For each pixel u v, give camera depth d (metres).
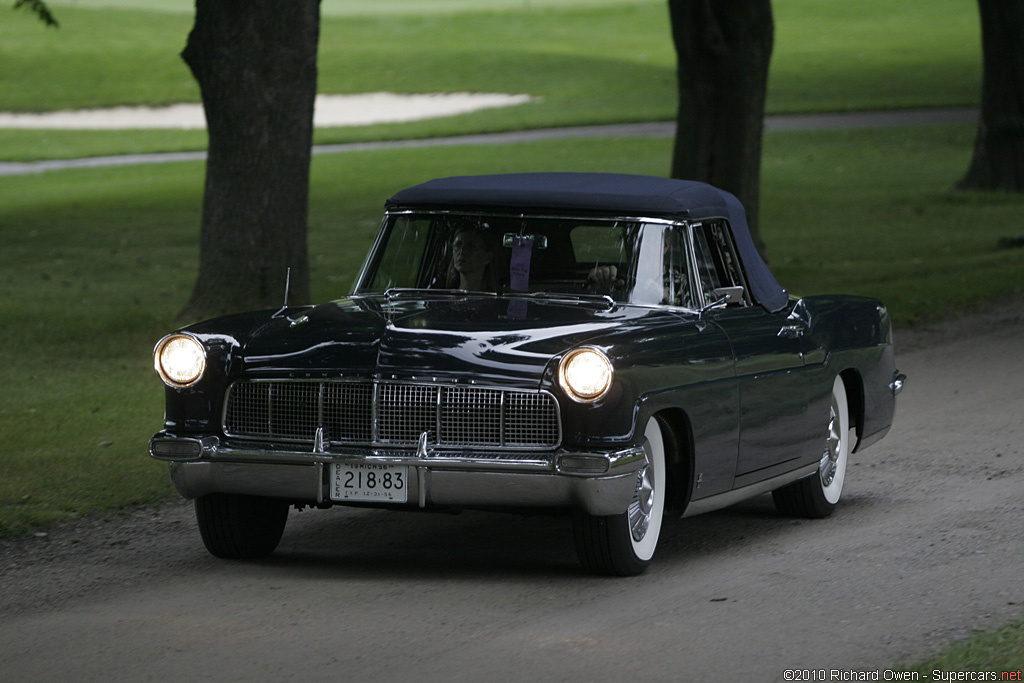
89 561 22.14
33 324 53.31
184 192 113.25
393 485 19.80
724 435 21.94
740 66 67.06
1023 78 108.69
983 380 40.84
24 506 25.42
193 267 77.88
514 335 20.20
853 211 98.94
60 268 77.44
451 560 22.28
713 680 15.82
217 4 49.31
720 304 22.83
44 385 39.59
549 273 22.77
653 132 142.00
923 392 39.28
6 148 150.38
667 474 21.72
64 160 141.75
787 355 23.84
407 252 23.81
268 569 21.59
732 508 26.95
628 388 19.52
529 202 23.11
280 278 50.50
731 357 22.09
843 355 25.98
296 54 50.06
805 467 24.70
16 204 109.38
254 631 18.00
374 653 16.95
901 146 134.12
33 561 22.11
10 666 16.66
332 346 20.41
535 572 21.31
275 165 50.06
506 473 19.36
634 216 22.69
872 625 18.03
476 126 153.38
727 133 67.69
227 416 20.84
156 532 24.20
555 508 20.00
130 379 41.06
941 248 78.38
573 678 15.95
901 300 57.00
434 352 19.98
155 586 20.55
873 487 28.28
